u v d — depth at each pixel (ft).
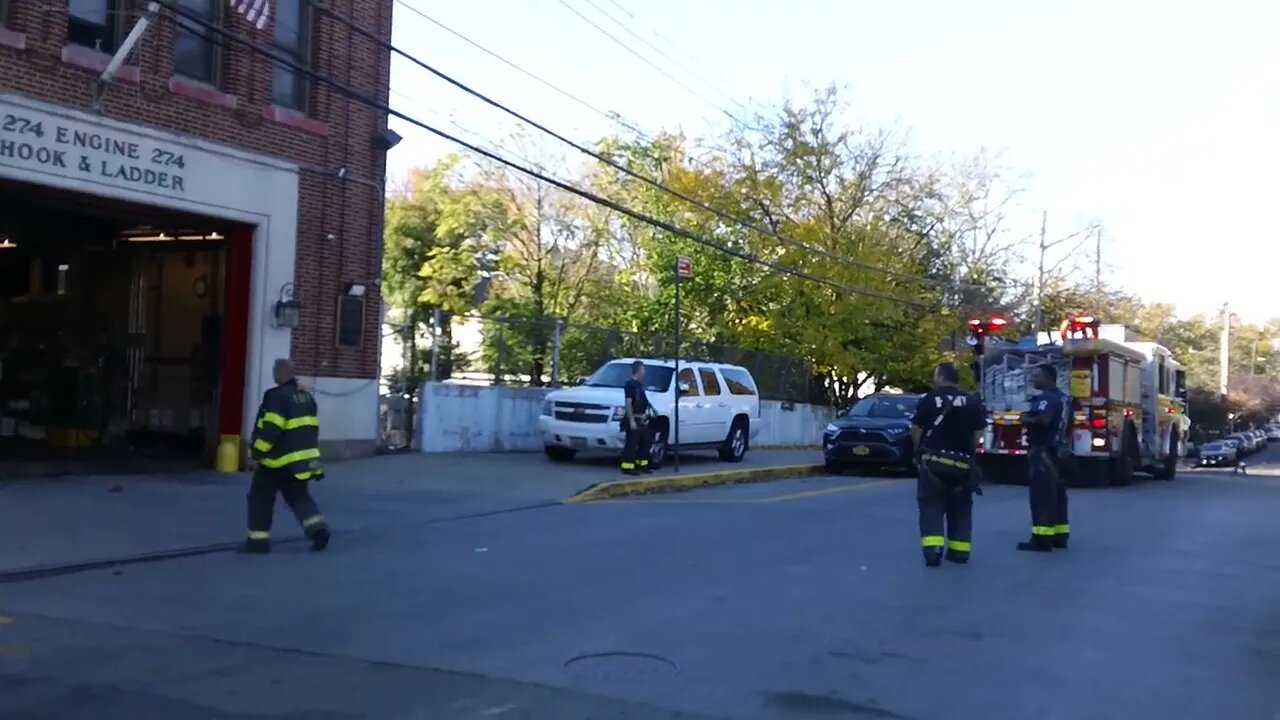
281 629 26.71
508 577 33.30
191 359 63.10
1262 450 268.82
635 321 120.16
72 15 48.91
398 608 28.99
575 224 130.21
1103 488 74.02
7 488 46.01
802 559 37.55
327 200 60.59
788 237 110.01
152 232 61.62
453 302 126.93
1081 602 31.78
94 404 65.41
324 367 60.85
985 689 23.04
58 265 67.21
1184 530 48.93
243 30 55.47
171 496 46.50
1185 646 27.04
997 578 35.01
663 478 60.85
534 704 21.42
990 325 74.59
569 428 66.18
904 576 34.96
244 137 55.83
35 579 31.96
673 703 21.63
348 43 61.16
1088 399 72.74
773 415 105.09
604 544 39.73
